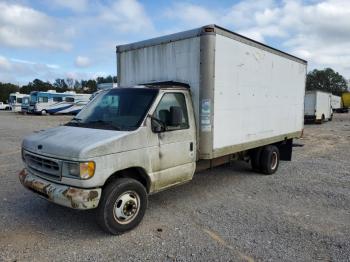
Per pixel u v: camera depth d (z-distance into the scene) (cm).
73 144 424
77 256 395
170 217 523
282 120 856
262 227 488
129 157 454
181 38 582
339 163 1011
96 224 488
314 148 1358
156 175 498
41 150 449
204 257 395
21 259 385
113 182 448
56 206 559
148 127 481
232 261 387
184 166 547
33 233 456
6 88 10094
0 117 3531
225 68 600
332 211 562
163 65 620
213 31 553
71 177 415
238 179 778
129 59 693
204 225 493
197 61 561
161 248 417
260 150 815
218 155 602
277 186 720
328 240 446
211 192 667
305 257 399
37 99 4103
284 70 843
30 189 466
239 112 659
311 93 2895
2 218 505
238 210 561
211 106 566
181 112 492
